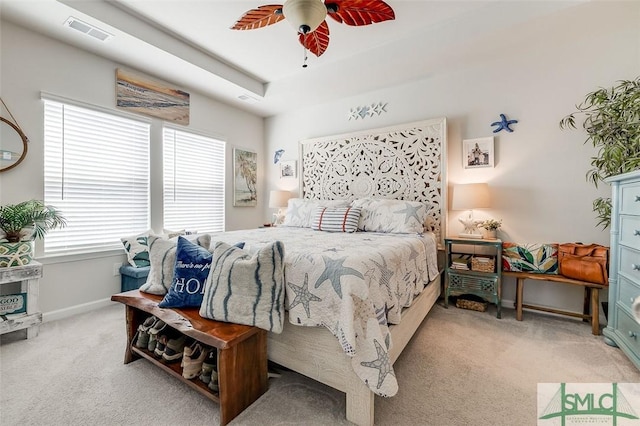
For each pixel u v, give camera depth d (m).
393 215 2.89
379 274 1.50
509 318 2.54
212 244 2.08
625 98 2.13
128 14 2.42
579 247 2.31
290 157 4.48
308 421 1.30
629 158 2.07
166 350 1.60
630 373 1.65
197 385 1.42
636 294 1.67
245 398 1.38
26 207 2.17
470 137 3.03
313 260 1.47
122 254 2.99
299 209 3.55
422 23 2.60
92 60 2.74
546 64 2.65
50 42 2.48
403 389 1.53
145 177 3.22
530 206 2.73
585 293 2.41
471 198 2.73
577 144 2.53
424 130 3.25
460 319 2.51
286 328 1.52
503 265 2.63
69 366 1.73
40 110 2.44
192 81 3.36
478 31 2.43
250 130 4.55
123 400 1.43
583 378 1.61
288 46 2.93
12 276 2.01
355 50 3.04
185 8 2.37
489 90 2.92
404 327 1.79
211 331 1.34
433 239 2.80
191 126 3.65
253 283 1.42
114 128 2.94
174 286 1.65
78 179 2.69
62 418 1.30
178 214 3.59
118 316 2.57
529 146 2.73
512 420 1.29
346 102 3.88
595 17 2.19
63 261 2.57
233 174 4.29
